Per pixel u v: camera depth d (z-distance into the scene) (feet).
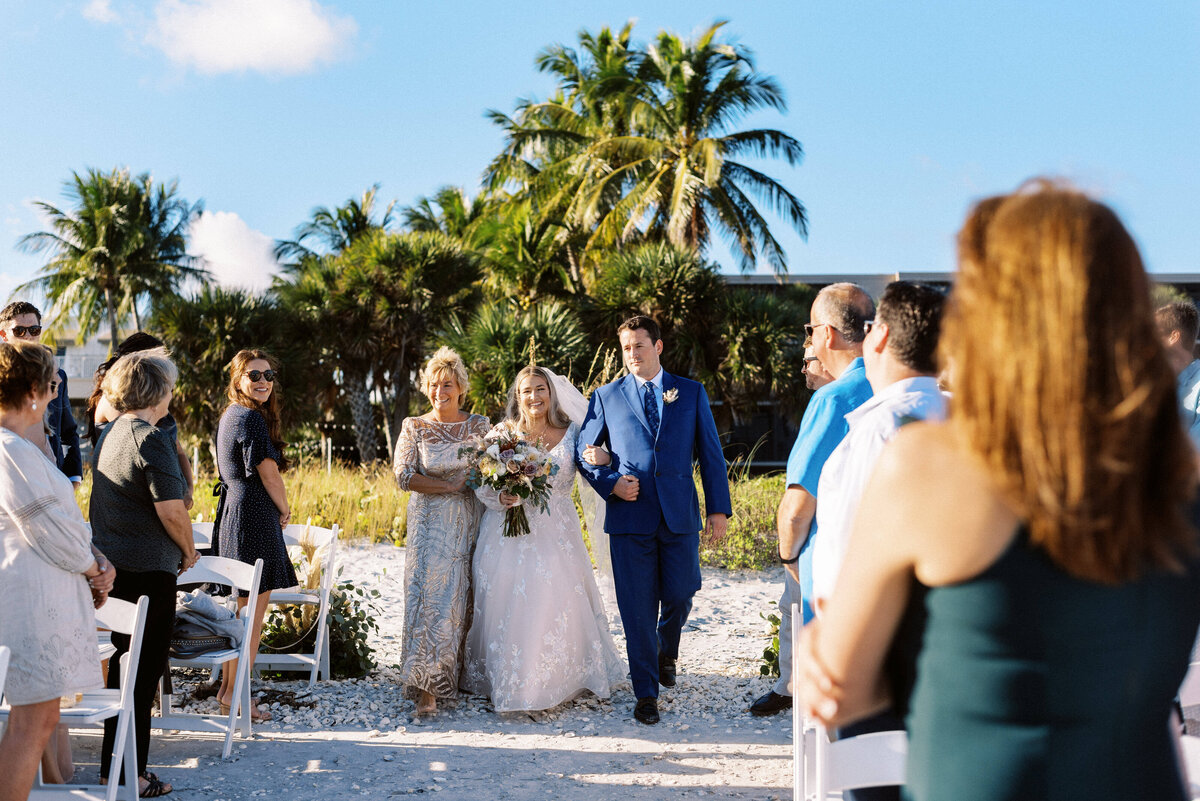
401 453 16.61
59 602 9.54
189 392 67.72
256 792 12.32
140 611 11.12
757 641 21.43
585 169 85.51
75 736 15.02
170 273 136.87
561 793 12.39
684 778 12.97
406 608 16.34
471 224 102.06
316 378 76.95
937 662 3.61
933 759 3.62
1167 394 3.42
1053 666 3.42
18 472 9.33
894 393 6.89
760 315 63.21
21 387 9.86
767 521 32.58
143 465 11.86
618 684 17.35
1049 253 3.36
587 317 67.00
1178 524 3.44
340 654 18.47
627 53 85.76
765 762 13.64
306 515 33.99
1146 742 3.61
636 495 15.87
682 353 63.21
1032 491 3.28
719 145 79.56
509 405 17.58
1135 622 3.49
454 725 15.39
